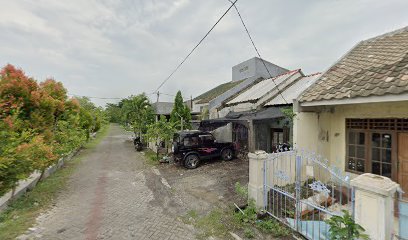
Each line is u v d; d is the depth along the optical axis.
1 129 5.26
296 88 13.42
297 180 4.93
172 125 14.47
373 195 2.98
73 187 8.39
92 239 4.60
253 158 5.66
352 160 6.75
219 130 15.15
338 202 5.80
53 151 8.43
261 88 16.14
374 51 7.42
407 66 5.31
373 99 4.97
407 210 3.17
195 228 5.06
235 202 6.40
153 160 13.88
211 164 11.87
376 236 2.94
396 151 5.68
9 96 6.88
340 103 5.66
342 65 7.51
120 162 13.71
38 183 8.53
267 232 4.73
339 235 3.21
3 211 5.74
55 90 10.09
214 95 21.70
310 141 6.89
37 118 7.59
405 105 5.43
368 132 6.32
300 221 4.60
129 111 21.95
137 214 5.88
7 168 5.01
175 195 7.38
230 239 4.56
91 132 31.39
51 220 5.48
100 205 6.54
